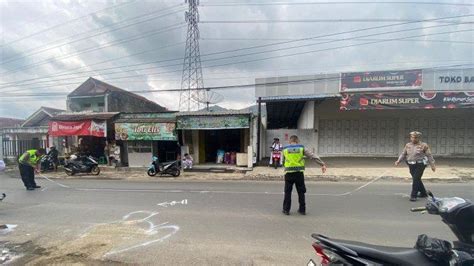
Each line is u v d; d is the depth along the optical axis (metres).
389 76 15.10
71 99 23.44
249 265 3.98
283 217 6.25
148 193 9.26
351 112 18.02
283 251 4.43
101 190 10.00
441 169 12.78
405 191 9.00
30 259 4.30
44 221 6.22
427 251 2.23
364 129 18.00
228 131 17.55
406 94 14.48
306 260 4.10
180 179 12.70
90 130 16.66
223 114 15.40
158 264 4.06
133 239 5.07
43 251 4.59
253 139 15.81
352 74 15.48
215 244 4.76
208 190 9.62
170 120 15.99
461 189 9.14
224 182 11.54
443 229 5.32
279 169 14.45
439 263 2.21
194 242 4.87
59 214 6.79
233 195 8.69
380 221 5.87
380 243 4.68
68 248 4.70
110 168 16.33
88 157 15.07
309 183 10.77
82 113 18.22
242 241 4.88
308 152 6.52
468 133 16.89
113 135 16.95
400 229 5.36
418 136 7.53
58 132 17.20
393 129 17.73
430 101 14.32
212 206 7.34
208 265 4.00
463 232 2.29
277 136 18.56
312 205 7.27
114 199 8.41
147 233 5.37
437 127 17.23
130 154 16.50
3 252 4.57
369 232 5.21
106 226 5.82
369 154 18.00
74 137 18.88
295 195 8.49
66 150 18.61
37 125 23.17
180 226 5.74
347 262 2.41
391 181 11.05
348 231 5.28
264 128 18.59
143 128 15.94
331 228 5.47
